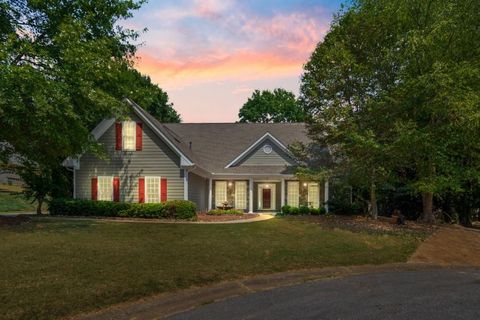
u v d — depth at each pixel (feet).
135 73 72.74
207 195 89.86
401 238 51.62
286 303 25.35
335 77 64.85
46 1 49.98
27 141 54.54
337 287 29.99
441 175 63.16
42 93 43.14
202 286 29.27
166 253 36.70
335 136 65.67
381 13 62.44
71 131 52.06
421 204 85.71
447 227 64.59
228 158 87.81
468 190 77.46
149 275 29.76
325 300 26.11
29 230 45.06
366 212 79.00
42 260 31.55
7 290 24.43
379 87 64.95
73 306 23.08
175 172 69.46
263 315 22.74
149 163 69.82
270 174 82.23
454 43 60.13
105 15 56.95
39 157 59.77
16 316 21.04
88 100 51.06
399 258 42.88
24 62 46.98
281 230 52.75
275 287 29.84
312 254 41.06
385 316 22.67
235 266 34.76
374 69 64.39
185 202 62.90
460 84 53.26
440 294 28.19
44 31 53.36
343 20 67.00
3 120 46.62
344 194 78.43
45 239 39.86
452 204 83.10
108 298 24.89
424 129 57.93
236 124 100.42
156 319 21.98
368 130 60.29
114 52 61.41
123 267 31.17
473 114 51.03
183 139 93.76
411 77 58.90
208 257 36.52
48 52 48.91
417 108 59.57
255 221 61.57
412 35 57.47
